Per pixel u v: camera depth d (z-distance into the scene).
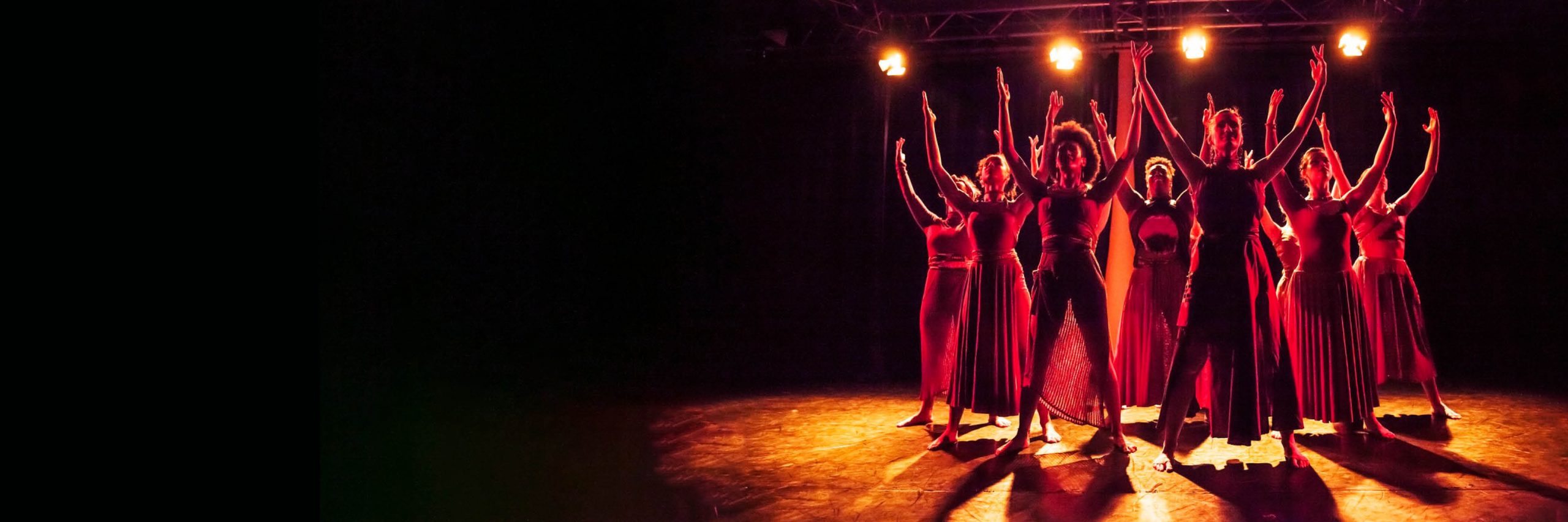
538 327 8.25
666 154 8.66
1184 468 3.44
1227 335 3.37
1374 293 4.49
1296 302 3.93
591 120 7.85
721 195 8.91
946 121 8.26
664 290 9.27
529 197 7.69
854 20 7.37
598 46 7.51
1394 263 4.48
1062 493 3.11
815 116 8.56
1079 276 3.66
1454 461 3.46
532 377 6.69
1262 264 3.45
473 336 7.53
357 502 3.17
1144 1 6.07
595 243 8.71
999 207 3.90
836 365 7.61
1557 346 7.35
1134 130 3.69
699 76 8.29
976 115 8.12
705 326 9.09
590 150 8.03
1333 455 3.60
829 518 2.91
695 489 3.32
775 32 7.80
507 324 7.91
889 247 8.66
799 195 8.77
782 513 2.97
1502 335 7.53
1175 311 3.97
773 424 4.71
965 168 8.21
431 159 6.62
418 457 3.92
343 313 6.39
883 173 8.52
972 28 7.14
